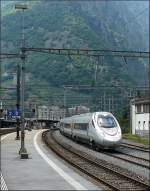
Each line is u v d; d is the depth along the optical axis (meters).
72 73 143.50
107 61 143.38
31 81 166.25
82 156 42.44
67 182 21.17
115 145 51.41
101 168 33.44
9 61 165.75
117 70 143.62
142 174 31.09
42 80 164.00
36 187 19.36
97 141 52.38
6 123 122.56
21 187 19.30
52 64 163.12
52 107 156.38
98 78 125.81
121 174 28.48
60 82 155.12
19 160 33.59
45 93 158.25
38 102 158.00
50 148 49.53
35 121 159.62
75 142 72.94
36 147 50.59
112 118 53.94
